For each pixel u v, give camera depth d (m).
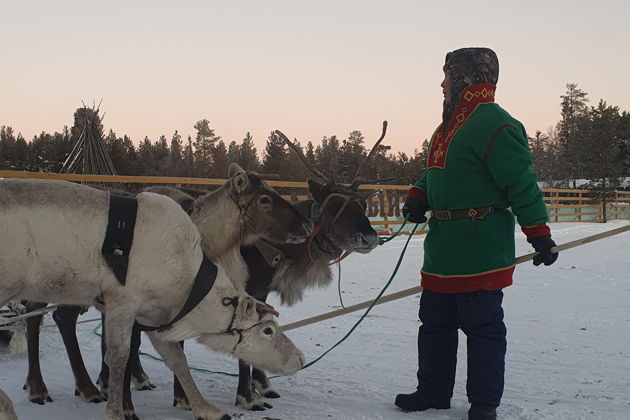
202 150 64.38
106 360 3.72
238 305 3.94
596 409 4.05
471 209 3.95
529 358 5.40
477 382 3.89
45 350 5.89
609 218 31.84
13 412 3.44
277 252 4.55
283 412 4.18
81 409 4.28
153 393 4.73
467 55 4.04
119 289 3.68
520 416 3.94
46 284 3.56
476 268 3.94
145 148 57.81
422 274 4.30
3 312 5.60
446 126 4.15
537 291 9.03
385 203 18.02
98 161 12.00
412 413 4.14
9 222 3.39
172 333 3.94
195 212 4.36
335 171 5.16
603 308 7.71
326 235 4.96
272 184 14.61
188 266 3.83
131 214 3.67
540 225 3.84
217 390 4.76
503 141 3.84
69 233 3.52
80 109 12.20
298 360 4.12
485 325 3.92
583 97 65.50
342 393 4.62
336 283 9.96
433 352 4.19
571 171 54.81
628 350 5.66
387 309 7.90
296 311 7.77
